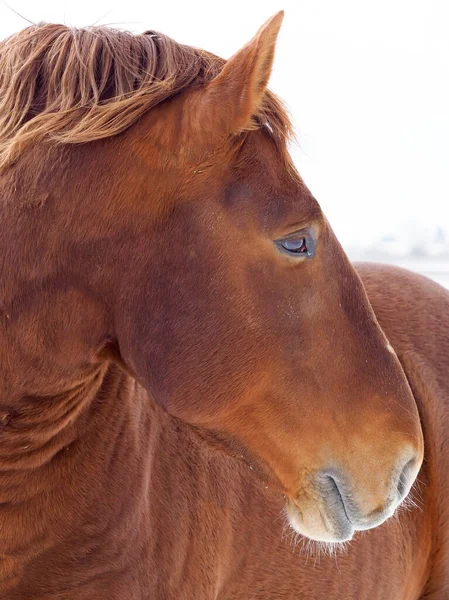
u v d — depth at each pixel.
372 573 2.66
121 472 2.03
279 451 1.90
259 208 1.80
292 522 2.00
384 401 1.92
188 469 2.25
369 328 1.94
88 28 1.90
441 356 2.99
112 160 1.78
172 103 1.79
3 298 1.82
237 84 1.71
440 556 2.84
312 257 1.86
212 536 2.26
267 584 2.43
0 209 1.81
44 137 1.79
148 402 2.23
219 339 1.82
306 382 1.86
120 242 1.80
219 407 1.87
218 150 1.79
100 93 1.79
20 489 1.92
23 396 1.88
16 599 1.96
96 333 1.87
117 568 1.99
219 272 1.80
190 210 1.79
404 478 1.98
